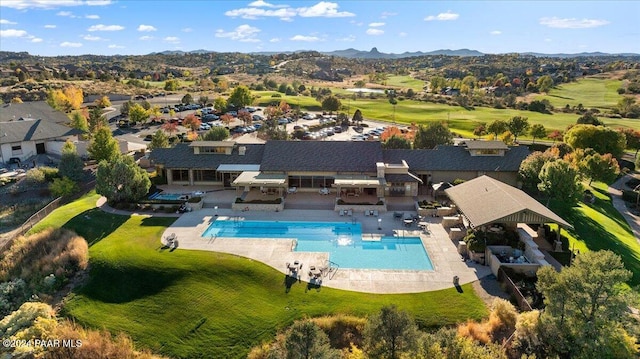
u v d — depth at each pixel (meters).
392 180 56.47
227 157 63.44
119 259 39.88
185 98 155.00
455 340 22.59
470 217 41.66
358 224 48.62
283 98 181.12
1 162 76.25
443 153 62.50
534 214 38.91
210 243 43.28
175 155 63.91
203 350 30.81
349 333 30.77
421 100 189.75
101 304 35.53
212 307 34.16
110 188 52.91
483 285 35.59
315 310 32.78
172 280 37.06
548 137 108.38
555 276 27.09
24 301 36.72
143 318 33.88
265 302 34.34
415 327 23.06
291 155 60.91
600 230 50.78
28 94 152.75
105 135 73.81
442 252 41.41
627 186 78.38
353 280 36.47
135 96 172.38
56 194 61.00
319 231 47.03
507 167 59.75
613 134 86.44
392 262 39.94
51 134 82.81
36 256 42.75
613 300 25.83
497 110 162.50
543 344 27.41
